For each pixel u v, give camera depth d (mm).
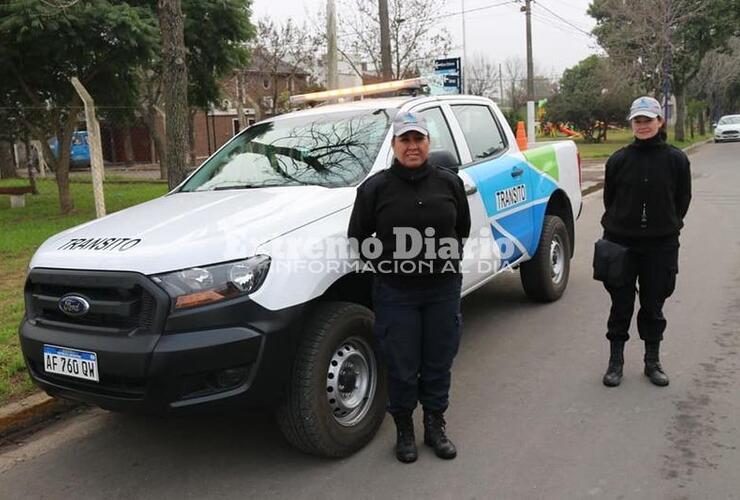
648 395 4289
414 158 3357
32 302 3619
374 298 3598
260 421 4289
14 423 4254
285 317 3295
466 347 5391
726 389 4316
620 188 4371
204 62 14672
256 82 28266
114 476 3682
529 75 25125
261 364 3230
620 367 4512
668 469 3387
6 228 11406
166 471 3699
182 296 3139
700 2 32094
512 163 5652
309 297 3410
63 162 13414
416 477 3453
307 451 3600
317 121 4855
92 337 3264
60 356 3381
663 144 4270
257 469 3643
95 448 4039
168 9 6871
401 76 17656
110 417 4477
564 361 4961
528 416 4078
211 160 5023
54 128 13328
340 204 3838
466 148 5176
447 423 4043
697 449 3576
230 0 14000
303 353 3441
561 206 6680
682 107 36844
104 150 33094
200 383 3191
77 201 15500
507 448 3699
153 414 3195
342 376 3689
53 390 3510
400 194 3379
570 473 3395
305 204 3746
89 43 11320
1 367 4824
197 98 15898
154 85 21438
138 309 3201
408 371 3523
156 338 3121
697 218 11234
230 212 3705
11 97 13492
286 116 5164
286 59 28812
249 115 36594
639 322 4543
